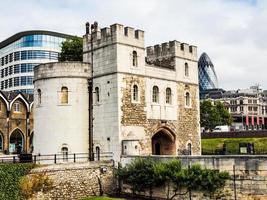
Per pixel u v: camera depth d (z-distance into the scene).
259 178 28.08
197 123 46.38
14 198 30.50
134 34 39.88
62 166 33.09
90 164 35.06
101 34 39.62
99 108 39.09
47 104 39.09
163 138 43.84
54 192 32.19
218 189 29.75
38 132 39.66
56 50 88.00
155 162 33.81
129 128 38.09
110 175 36.25
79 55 54.44
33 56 86.12
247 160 28.66
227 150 55.94
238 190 28.91
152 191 33.62
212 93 158.25
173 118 43.16
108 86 38.38
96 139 39.06
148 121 40.16
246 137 60.19
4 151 55.03
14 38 89.00
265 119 148.25
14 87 87.00
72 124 38.47
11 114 56.50
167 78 43.06
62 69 39.12
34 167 32.19
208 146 59.12
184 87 45.22
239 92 154.12
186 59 45.97
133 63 39.56
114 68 37.88
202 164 30.89
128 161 36.09
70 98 38.78
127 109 38.12
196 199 30.73
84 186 34.16
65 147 38.09
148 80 40.75
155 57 46.72
